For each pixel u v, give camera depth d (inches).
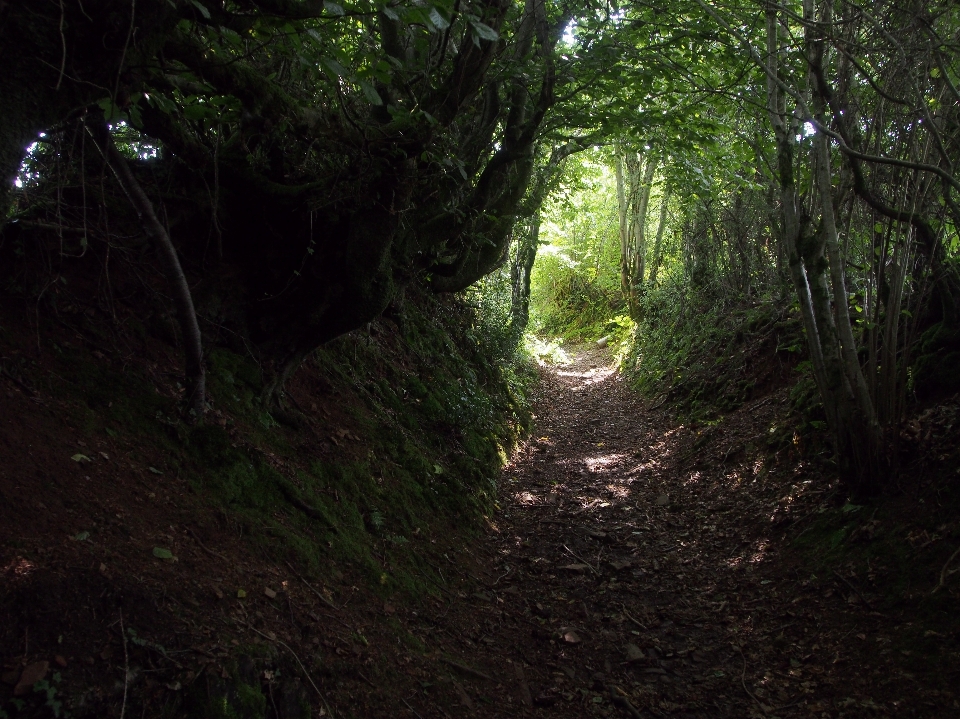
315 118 178.9
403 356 350.6
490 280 633.6
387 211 214.2
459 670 167.3
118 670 102.5
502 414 429.4
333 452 230.1
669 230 775.1
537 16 301.7
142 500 146.1
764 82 274.5
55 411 150.5
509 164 311.0
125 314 193.8
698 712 167.5
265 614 137.9
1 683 92.8
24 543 113.2
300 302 225.8
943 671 157.3
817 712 160.4
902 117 210.8
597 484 357.1
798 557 230.1
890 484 225.1
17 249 172.7
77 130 147.2
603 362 788.0
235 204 222.4
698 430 390.9
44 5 95.4
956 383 239.9
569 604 223.3
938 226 223.9
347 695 135.3
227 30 125.8
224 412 195.9
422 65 241.6
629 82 299.0
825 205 231.0
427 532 233.3
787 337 393.7
